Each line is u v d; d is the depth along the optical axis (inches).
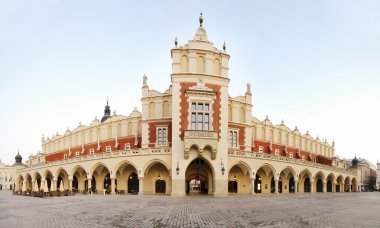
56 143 3516.2
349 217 844.0
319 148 3550.7
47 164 2901.1
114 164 2140.7
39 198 1775.3
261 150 2689.5
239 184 2305.6
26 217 834.8
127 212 943.0
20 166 3924.7
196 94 1959.9
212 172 1973.4
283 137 2940.5
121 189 2294.5
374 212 983.6
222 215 869.8
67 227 663.1
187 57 2031.3
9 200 1578.5
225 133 1988.2
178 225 690.8
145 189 2144.4
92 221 751.7
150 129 2244.1
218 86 2020.2
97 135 2844.5
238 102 2354.8
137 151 2048.5
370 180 6200.8
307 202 1398.9
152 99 2288.4
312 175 2723.9
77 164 2453.2
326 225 693.9
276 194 2252.7
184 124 1930.4
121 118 2640.3
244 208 1079.6
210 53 2042.3
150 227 665.0
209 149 1939.0
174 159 1899.6
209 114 1966.0
